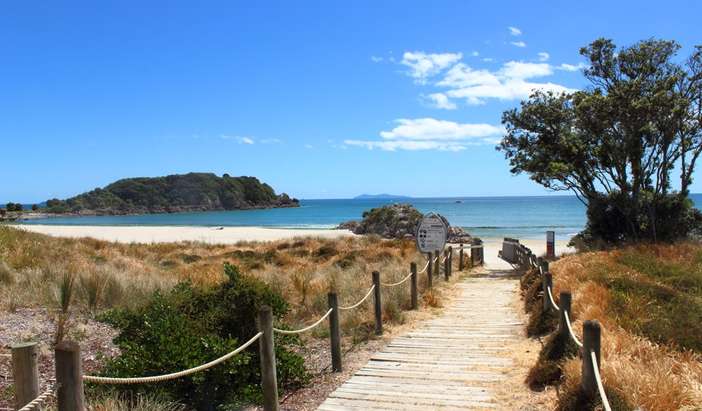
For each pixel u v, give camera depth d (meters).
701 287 11.24
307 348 8.92
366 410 5.82
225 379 6.14
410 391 6.40
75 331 8.34
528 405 5.71
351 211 136.25
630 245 19.45
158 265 19.34
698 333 7.32
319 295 11.55
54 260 14.71
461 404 5.87
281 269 18.23
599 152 22.00
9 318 8.75
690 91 21.23
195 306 7.07
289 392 6.77
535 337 8.70
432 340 8.99
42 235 22.55
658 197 22.28
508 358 7.64
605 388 5.01
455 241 37.75
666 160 21.55
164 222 94.31
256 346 6.82
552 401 5.67
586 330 4.98
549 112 22.84
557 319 8.65
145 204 167.88
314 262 21.14
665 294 9.80
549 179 23.36
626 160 21.66
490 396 6.07
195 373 5.84
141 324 6.60
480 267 22.47
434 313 11.44
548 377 6.18
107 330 8.65
